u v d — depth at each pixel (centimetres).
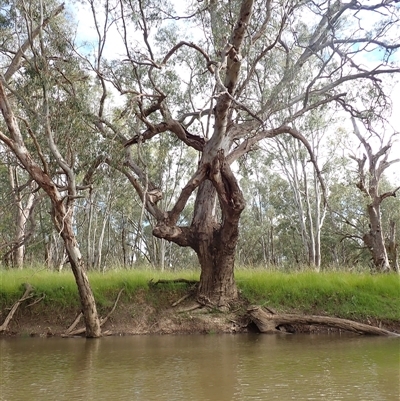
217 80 1088
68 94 1398
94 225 3403
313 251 3334
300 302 1437
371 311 1384
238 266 1895
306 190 3466
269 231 4703
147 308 1397
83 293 1224
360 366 793
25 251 2609
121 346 1065
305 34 1706
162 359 878
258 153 2798
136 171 1517
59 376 733
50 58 1427
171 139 1942
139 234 3597
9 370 785
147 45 1544
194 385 662
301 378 700
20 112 1609
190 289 1471
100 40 1533
